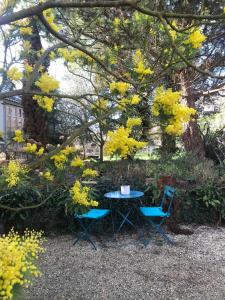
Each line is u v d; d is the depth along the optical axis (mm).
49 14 2756
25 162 2771
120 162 6500
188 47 1974
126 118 1943
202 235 5273
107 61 2951
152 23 2602
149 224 5547
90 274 3945
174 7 4703
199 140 8523
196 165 7152
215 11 4988
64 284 3697
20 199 5121
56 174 2363
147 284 3684
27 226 5305
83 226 4910
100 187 5453
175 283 3699
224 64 6992
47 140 8906
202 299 3350
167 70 2064
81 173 2424
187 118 1617
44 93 1958
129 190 5246
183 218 5781
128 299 3375
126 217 5199
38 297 3396
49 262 4277
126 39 3277
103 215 4840
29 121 8789
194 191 5816
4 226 5250
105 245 4879
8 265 1334
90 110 2252
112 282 3740
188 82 7008
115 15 3992
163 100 1575
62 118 9188
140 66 2121
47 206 5211
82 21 3705
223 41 7223
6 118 12594
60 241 5027
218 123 11016
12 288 1282
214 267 4109
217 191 5832
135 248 4754
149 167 6914
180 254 4531
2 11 2301
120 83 2033
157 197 5586
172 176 6184
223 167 7113
